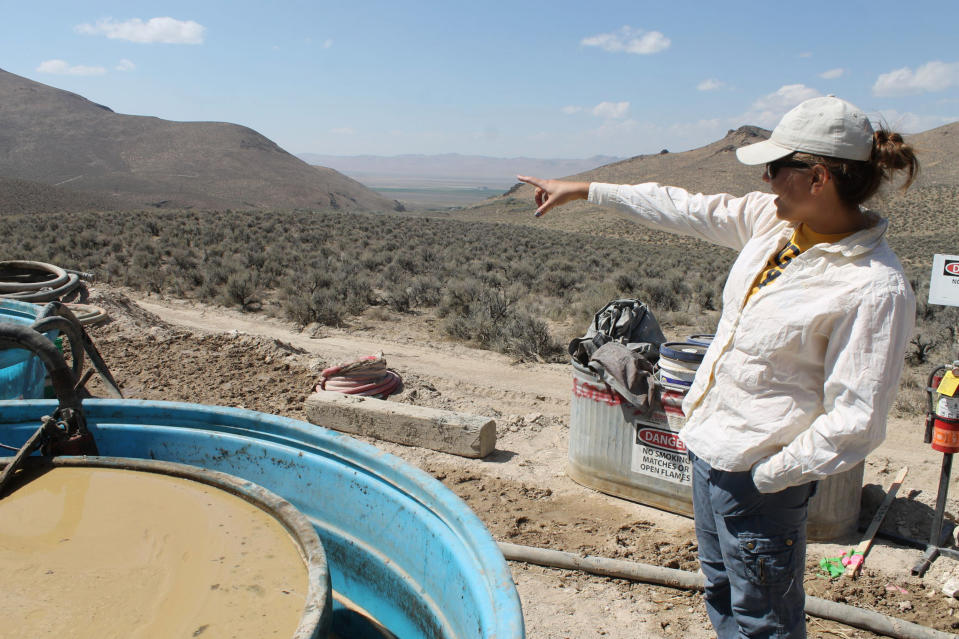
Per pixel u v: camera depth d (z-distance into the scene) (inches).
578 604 159.3
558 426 301.3
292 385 333.4
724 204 109.5
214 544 71.9
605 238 2635.3
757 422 90.6
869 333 81.4
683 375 198.7
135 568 67.4
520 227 2933.1
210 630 58.9
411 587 81.8
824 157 83.3
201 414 101.1
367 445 91.4
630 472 213.2
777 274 91.7
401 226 2220.7
